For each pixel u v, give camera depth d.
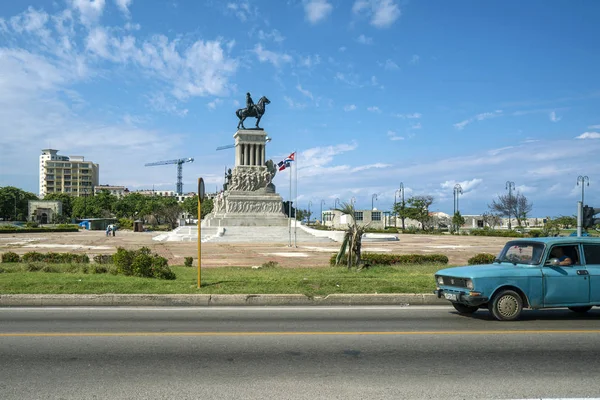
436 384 7.55
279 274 20.67
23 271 21.20
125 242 57.53
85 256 27.06
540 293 12.56
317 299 15.12
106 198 164.50
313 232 69.06
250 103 84.06
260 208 78.19
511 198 112.50
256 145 82.38
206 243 56.88
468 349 9.61
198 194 16.59
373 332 11.02
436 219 151.00
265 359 8.82
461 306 13.64
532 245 13.38
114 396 6.94
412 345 9.89
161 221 175.50
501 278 12.47
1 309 13.92
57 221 161.38
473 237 79.62
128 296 14.88
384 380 7.72
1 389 7.18
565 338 10.58
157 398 6.88
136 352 9.20
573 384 7.58
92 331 10.95
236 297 15.03
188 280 18.14
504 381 7.71
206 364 8.48
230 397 6.94
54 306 14.51
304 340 10.23
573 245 13.12
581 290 12.68
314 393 7.12
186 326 11.57
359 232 23.77
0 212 157.25
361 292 15.75
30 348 9.44
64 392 7.07
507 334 10.94
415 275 20.19
